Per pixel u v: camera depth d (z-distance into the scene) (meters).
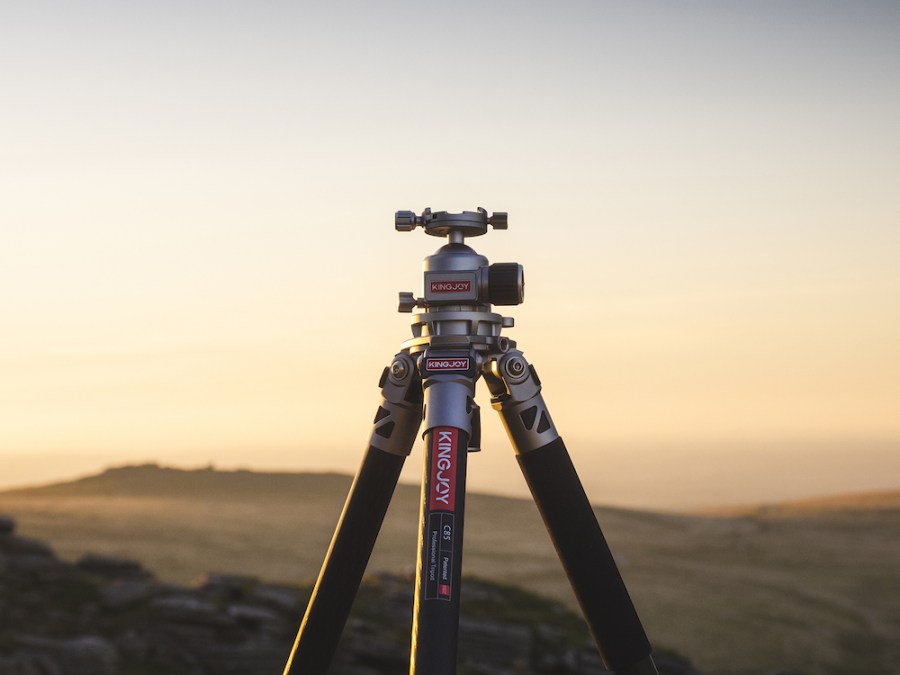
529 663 19.27
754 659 57.91
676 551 107.38
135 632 16.39
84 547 82.50
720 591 82.88
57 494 131.88
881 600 82.31
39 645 14.81
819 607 77.56
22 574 17.69
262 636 17.08
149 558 78.69
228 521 104.25
